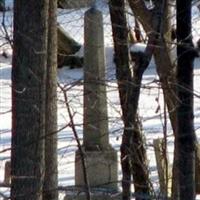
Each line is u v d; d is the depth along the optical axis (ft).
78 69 130.41
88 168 66.95
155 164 64.13
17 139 36.47
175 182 37.70
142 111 95.50
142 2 47.37
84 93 46.52
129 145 44.91
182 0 32.94
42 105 36.76
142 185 45.06
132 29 49.44
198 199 61.98
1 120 105.19
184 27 33.17
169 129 66.08
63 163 67.41
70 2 53.21
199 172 60.54
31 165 36.40
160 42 41.65
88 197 36.06
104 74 55.42
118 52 47.14
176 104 36.58
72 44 128.67
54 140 43.24
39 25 36.32
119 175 69.97
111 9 47.60
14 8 36.35
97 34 70.54
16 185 36.32
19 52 36.37
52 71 42.68
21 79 36.40
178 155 33.55
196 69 130.41
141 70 42.91
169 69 42.52
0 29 39.24
